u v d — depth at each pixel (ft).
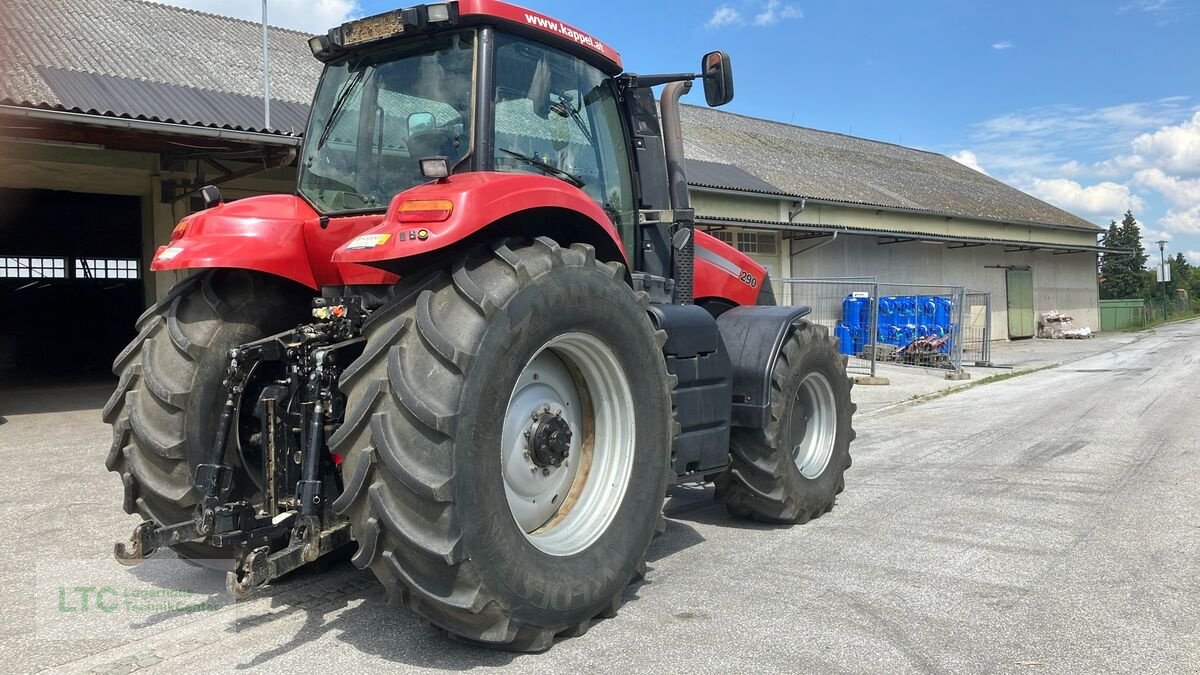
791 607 11.68
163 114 30.96
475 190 9.78
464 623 9.48
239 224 12.05
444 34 11.77
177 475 11.37
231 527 10.16
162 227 38.83
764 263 61.57
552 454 10.79
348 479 9.31
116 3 50.67
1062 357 62.64
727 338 15.40
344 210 12.23
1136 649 10.30
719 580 12.87
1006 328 86.74
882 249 71.00
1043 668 9.77
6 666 9.82
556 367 11.25
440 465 8.96
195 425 11.37
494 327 9.41
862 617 11.30
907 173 91.35
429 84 11.78
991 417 31.40
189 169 39.06
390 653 10.09
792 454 15.75
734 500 15.85
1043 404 34.86
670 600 11.98
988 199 92.79
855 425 30.07
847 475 20.89
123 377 11.85
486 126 11.25
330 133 12.83
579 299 10.49
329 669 9.66
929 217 74.90
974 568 13.43
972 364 55.98
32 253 55.88
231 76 42.91
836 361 17.12
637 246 14.56
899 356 53.16
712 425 13.64
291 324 12.58
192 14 52.95
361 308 11.23
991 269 84.69
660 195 14.82
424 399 9.00
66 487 19.43
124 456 11.61
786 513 15.67
